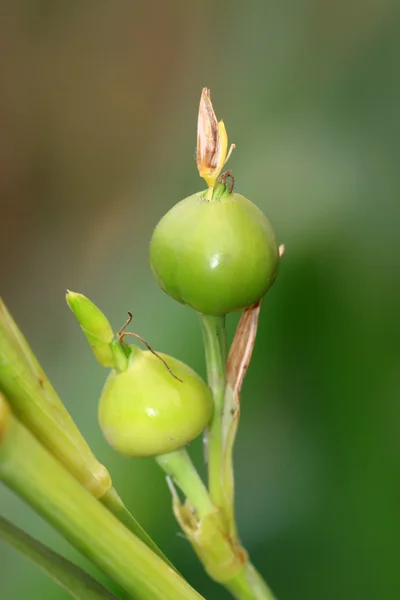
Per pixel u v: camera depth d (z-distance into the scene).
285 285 0.18
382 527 0.18
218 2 0.33
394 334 0.18
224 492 0.13
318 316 0.18
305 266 0.18
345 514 0.18
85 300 0.13
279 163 0.20
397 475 0.18
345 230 0.18
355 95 0.20
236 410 0.13
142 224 0.25
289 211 0.19
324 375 0.18
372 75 0.20
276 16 0.24
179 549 0.18
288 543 0.18
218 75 0.29
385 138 0.19
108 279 0.23
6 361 0.12
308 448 0.18
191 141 0.29
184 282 0.13
